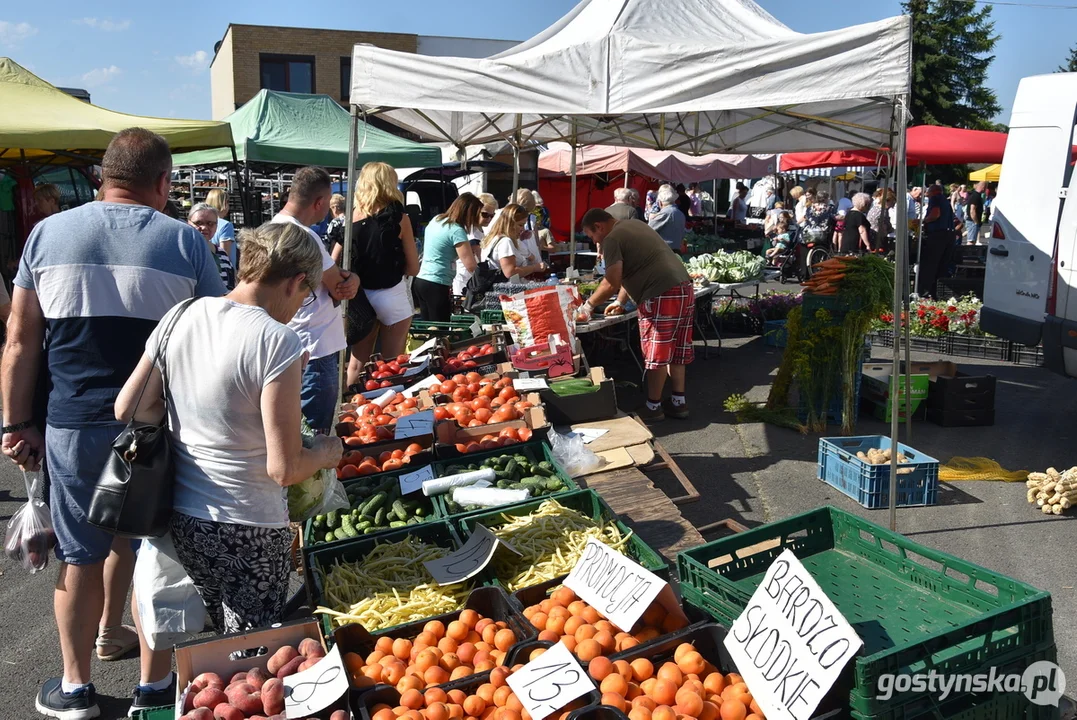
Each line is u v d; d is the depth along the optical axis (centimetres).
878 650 254
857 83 458
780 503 551
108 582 364
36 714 336
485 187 1812
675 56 494
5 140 812
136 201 305
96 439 296
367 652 278
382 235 614
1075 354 659
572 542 348
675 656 256
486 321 825
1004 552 473
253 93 3044
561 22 660
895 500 497
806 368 696
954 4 5122
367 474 434
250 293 260
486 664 261
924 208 1442
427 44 3133
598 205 2164
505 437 468
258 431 258
